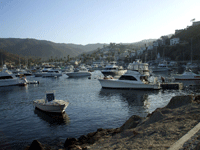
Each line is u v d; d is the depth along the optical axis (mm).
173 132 9867
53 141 16375
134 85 42375
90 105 28750
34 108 27938
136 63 47469
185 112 13297
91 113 24250
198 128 9555
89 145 13734
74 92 42438
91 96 36500
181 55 150500
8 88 54406
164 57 167875
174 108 15773
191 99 16031
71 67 127438
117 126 19406
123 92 39625
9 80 60031
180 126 10602
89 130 18625
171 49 172875
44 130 18922
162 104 28422
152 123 13023
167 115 13688
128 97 34281
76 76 92062
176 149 7496
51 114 24484
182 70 106375
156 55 174875
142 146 9070
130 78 42844
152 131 10930
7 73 61438
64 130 18781
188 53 146500
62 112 24375
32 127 19844
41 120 22062
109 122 20656
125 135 12734
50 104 24656
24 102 32875
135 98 33219
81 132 18188
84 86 53469
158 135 10039
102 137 14961
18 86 58438
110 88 45250
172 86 42594
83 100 32750
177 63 134125
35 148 14297
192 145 7547
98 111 25125
